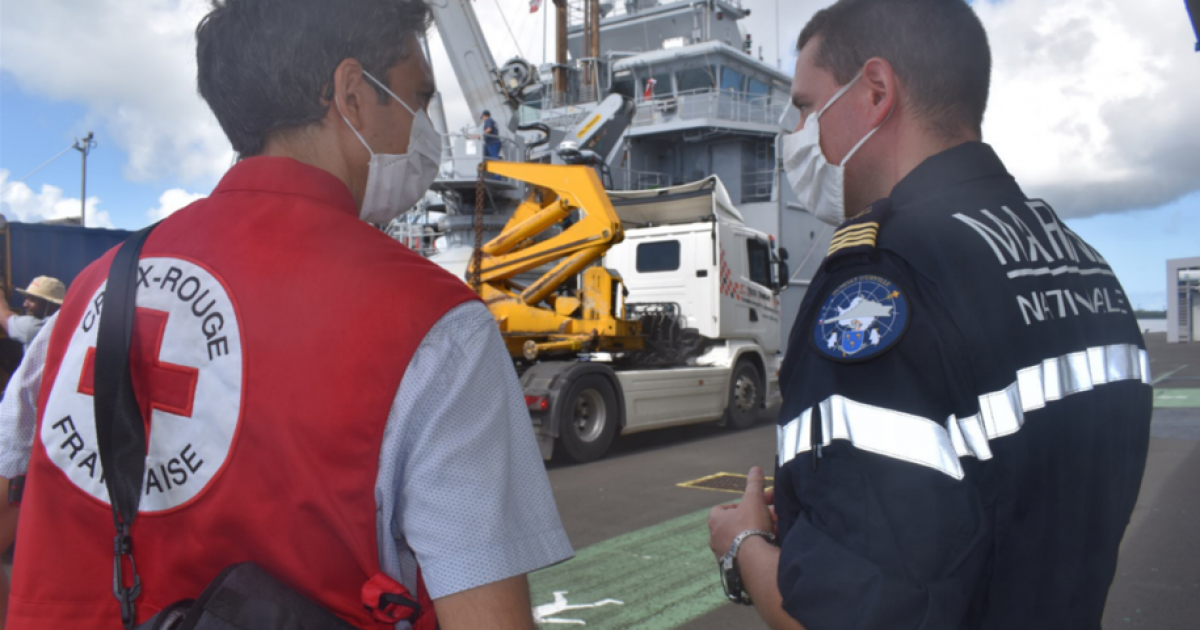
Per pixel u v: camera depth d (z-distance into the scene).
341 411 0.83
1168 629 3.27
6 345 4.85
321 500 0.83
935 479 0.84
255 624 0.79
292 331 0.85
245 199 0.96
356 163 1.07
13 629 0.95
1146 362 1.11
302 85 0.99
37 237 6.91
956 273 0.91
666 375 8.49
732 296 9.60
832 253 1.01
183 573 0.89
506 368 0.94
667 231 9.62
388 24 1.05
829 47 1.16
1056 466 0.91
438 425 0.84
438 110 13.92
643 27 25.19
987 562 0.91
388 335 0.84
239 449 0.85
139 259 0.96
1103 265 1.13
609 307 7.84
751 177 22.25
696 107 21.61
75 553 0.94
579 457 7.30
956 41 1.07
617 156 21.38
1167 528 4.80
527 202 8.18
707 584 3.82
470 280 7.77
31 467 0.99
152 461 0.90
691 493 6.00
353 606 0.85
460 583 0.82
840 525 0.87
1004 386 0.89
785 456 0.98
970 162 1.05
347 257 0.89
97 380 0.91
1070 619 0.91
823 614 0.85
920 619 0.80
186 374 0.89
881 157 1.13
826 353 0.94
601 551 4.41
